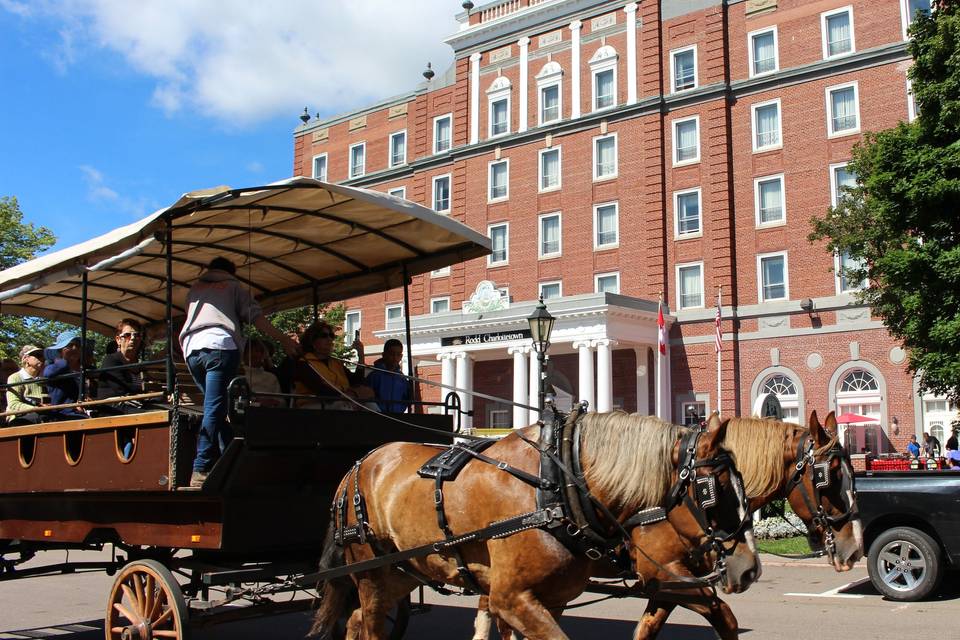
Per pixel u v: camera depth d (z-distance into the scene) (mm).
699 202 36188
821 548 5695
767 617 9961
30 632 9531
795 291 33750
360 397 8578
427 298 44219
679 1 37781
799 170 34188
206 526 6574
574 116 40094
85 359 8617
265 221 7809
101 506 7555
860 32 33625
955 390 18484
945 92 17359
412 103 46906
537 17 41719
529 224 40906
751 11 36125
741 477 5277
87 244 7270
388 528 5898
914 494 11070
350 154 49250
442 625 9703
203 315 6895
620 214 38125
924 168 17562
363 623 6105
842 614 10125
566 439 5230
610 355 34062
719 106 35969
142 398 6887
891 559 11172
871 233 24422
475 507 5320
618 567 5453
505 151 42188
